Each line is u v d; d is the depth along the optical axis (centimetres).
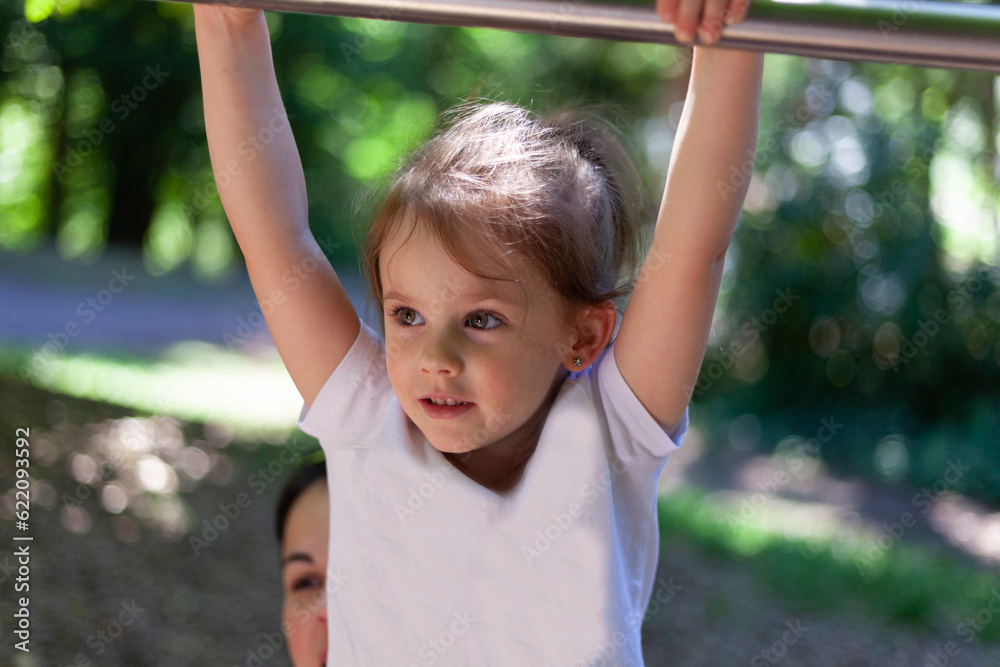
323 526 239
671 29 90
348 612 137
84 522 462
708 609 459
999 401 862
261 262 142
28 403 615
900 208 895
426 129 175
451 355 126
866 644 436
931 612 482
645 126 1219
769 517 694
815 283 930
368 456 139
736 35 90
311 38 1898
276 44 1888
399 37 1959
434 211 129
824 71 925
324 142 2042
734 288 966
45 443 551
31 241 1839
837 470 868
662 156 1026
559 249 133
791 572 524
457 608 131
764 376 960
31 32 1341
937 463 823
